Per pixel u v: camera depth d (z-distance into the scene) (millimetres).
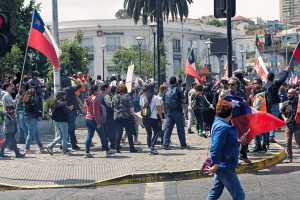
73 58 43750
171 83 14984
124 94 14383
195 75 20328
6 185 10570
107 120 14875
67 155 14227
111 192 10133
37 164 12852
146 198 9484
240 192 6844
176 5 48156
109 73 76188
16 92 17625
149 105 14047
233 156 6859
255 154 13250
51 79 34625
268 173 11492
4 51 10820
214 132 6812
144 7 48312
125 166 12172
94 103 13516
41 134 20375
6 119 13930
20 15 45344
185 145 15141
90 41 76312
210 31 87688
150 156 13656
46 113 21656
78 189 10484
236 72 13305
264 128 8789
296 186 10008
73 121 15109
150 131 14328
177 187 10398
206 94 17250
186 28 83375
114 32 75625
